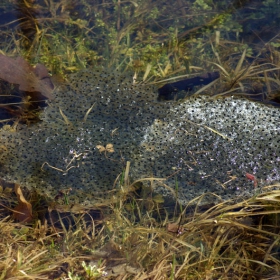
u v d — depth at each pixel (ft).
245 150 4.20
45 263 3.65
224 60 4.81
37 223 3.87
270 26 5.05
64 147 4.21
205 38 4.99
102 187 4.06
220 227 3.85
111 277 3.64
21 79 4.44
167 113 4.34
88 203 4.00
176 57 4.80
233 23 5.06
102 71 4.56
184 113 4.34
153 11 5.14
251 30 5.04
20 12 5.04
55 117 4.33
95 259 3.70
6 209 3.94
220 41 4.96
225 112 4.33
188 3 5.22
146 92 4.46
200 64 4.79
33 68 4.48
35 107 4.39
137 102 4.40
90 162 4.17
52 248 3.73
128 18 5.11
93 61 4.75
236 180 4.11
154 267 3.66
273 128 4.26
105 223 3.87
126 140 4.25
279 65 4.70
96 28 5.03
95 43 4.93
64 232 3.82
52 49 4.81
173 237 3.72
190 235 3.80
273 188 4.05
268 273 3.73
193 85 4.55
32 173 4.11
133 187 4.05
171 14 5.17
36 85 4.45
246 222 3.90
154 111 4.35
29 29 4.94
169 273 3.68
